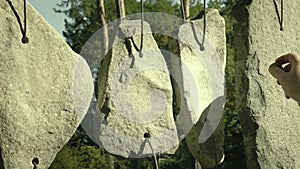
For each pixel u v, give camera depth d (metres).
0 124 1.86
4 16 1.91
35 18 1.95
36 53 1.93
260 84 2.34
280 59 1.32
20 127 1.88
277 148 2.34
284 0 2.43
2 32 1.90
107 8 5.31
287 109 2.37
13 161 1.87
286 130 2.36
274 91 2.36
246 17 2.35
